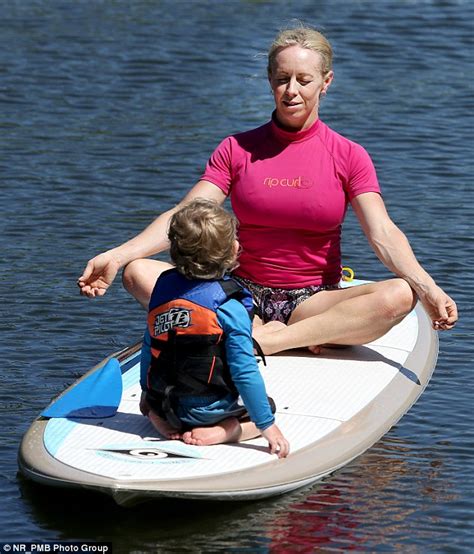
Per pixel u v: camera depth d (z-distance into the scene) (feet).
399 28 139.85
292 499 46.42
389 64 127.03
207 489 43.27
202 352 44.60
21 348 62.64
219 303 44.34
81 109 110.42
